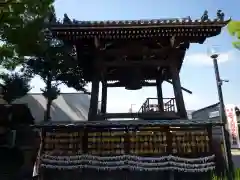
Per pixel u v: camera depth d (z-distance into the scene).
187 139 13.09
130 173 12.92
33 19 12.11
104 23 13.55
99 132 13.38
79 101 31.67
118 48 15.78
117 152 13.02
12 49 12.48
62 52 22.34
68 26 13.56
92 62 16.62
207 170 12.57
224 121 12.28
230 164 11.52
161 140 13.11
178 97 14.43
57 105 30.28
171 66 15.26
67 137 13.38
